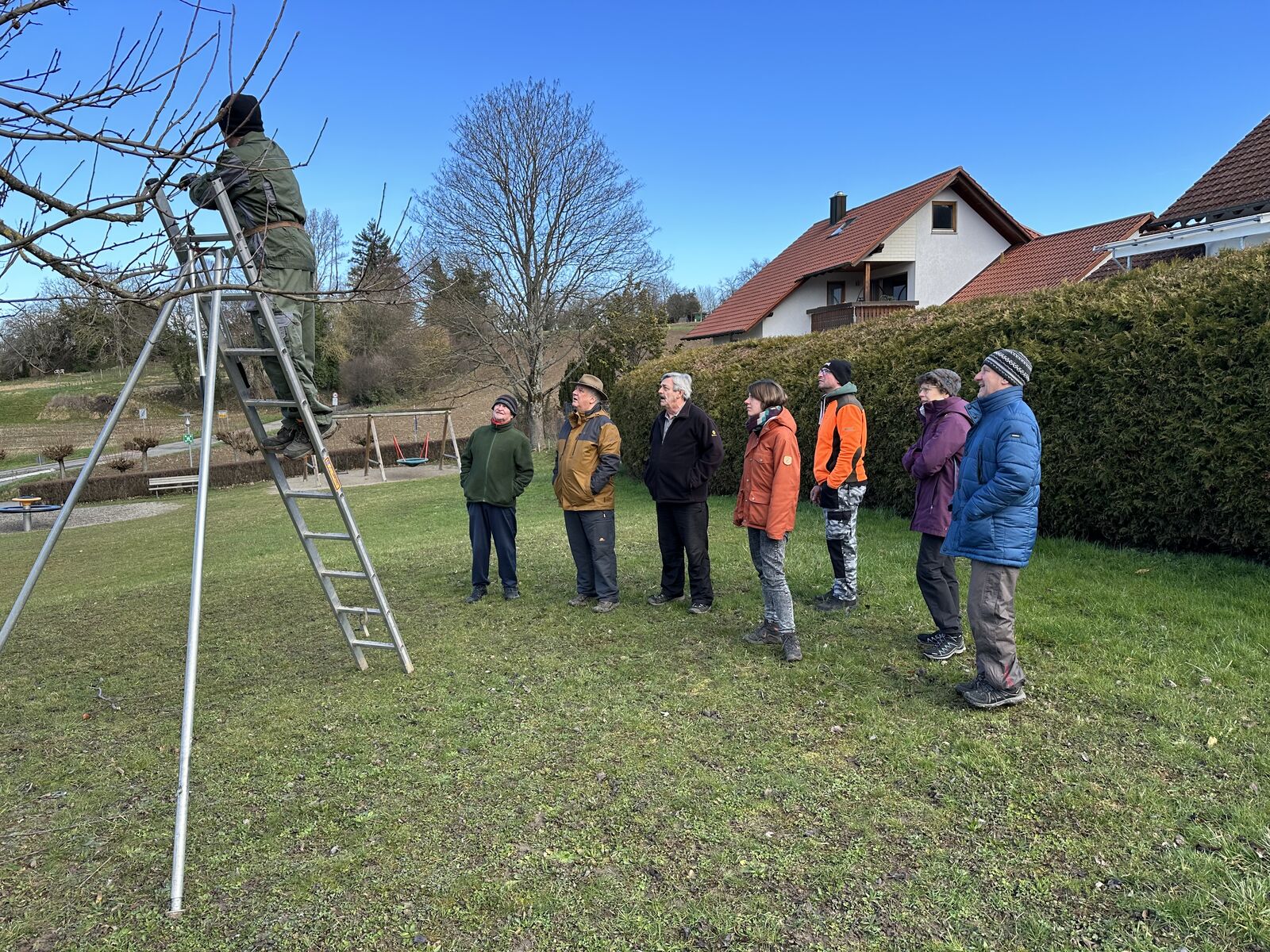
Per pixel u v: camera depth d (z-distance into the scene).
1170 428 5.66
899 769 3.18
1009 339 7.00
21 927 2.42
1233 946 2.13
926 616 5.00
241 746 3.62
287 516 15.29
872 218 25.61
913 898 2.42
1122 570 5.57
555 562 7.32
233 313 3.97
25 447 36.59
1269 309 5.14
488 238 26.02
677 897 2.47
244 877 2.64
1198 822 2.69
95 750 3.70
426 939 2.32
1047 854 2.59
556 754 3.43
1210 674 3.80
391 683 4.36
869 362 8.55
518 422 28.56
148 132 2.79
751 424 4.57
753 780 3.15
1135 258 14.03
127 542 13.93
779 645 4.66
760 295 28.59
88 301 3.17
